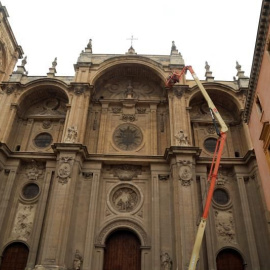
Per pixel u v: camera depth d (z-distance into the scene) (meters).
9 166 26.72
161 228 24.00
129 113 31.41
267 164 20.39
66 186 23.75
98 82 32.78
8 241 23.94
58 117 31.02
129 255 23.98
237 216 25.34
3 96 30.39
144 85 34.16
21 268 22.98
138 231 24.33
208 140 30.48
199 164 27.17
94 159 26.81
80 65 32.25
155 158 27.02
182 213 22.73
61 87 31.08
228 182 27.17
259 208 24.75
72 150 25.42
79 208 24.73
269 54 18.48
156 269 22.17
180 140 26.77
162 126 30.52
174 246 22.58
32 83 31.28
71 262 22.38
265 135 19.67
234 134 30.75
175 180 24.67
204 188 26.06
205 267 22.52
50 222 22.05
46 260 20.52
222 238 24.39
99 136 29.31
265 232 23.50
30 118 31.17
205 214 17.98
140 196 26.00
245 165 27.23
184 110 28.89
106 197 26.02
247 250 23.45
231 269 23.23
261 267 22.47
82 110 28.92
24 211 25.39
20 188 26.42
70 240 22.73
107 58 33.59
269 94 18.88
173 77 29.69
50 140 30.08
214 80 32.81
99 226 24.50
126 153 28.73
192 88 30.81
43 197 25.17
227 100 31.86
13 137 29.58
